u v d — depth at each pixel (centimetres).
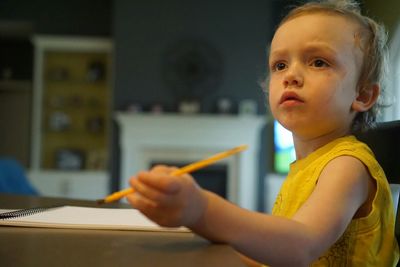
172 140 460
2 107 547
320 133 65
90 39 502
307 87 62
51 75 519
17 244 45
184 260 37
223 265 36
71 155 517
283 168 482
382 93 75
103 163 518
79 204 95
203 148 461
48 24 514
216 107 482
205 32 486
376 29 71
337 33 63
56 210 75
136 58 484
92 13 520
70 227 58
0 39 577
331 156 61
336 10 67
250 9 486
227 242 42
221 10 487
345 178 54
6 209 82
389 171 71
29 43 584
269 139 508
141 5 487
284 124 65
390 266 61
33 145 505
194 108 475
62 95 523
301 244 44
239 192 457
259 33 486
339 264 59
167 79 484
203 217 41
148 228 58
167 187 37
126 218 66
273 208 74
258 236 42
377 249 59
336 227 49
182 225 39
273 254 43
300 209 51
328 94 62
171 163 462
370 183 58
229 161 460
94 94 527
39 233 53
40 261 37
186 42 486
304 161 67
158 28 487
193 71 483
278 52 66
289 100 63
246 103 475
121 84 481
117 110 479
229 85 484
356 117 70
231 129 459
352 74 64
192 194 38
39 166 509
